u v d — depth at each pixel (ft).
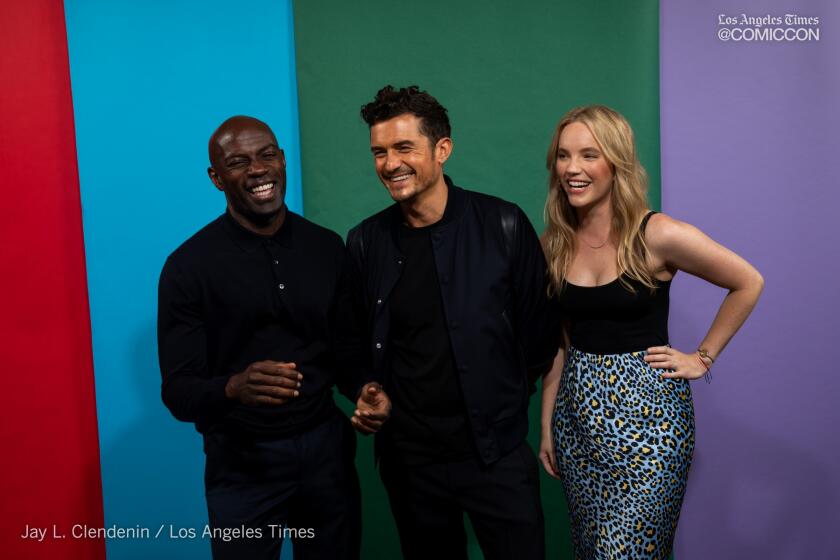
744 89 8.11
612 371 6.07
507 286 6.14
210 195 8.08
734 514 8.45
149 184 8.04
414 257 6.11
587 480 6.24
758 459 8.41
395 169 5.73
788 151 8.16
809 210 8.20
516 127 8.18
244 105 8.02
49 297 8.13
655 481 5.92
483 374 5.98
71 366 8.21
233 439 6.03
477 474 6.09
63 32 7.97
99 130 7.97
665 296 6.23
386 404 5.74
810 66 8.11
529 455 6.29
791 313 8.27
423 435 6.12
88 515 8.31
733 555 8.49
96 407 8.24
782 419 8.37
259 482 6.05
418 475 6.25
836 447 8.39
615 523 6.04
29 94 7.97
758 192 8.18
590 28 8.09
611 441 6.03
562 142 6.06
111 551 8.32
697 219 8.18
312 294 6.07
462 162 8.20
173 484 8.30
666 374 6.08
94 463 8.30
